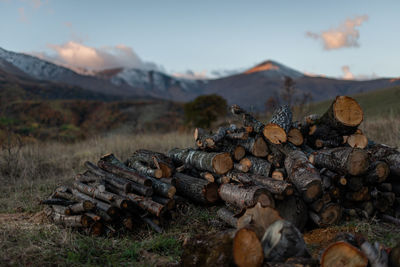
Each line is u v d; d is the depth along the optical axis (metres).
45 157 10.05
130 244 3.91
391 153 4.65
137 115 52.12
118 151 10.27
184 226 4.54
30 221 4.77
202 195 5.06
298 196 4.10
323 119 5.25
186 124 25.27
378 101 30.03
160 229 4.33
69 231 4.12
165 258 3.49
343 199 4.39
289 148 4.77
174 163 6.45
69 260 3.37
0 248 3.49
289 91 13.54
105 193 4.53
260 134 5.23
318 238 3.84
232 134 5.59
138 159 6.14
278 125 4.86
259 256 2.72
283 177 4.71
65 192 5.20
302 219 4.09
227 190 4.61
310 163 4.37
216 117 24.50
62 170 9.01
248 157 5.36
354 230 3.85
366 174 4.29
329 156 4.41
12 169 8.55
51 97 113.31
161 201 4.75
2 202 6.01
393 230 3.85
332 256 2.64
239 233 2.76
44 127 24.97
